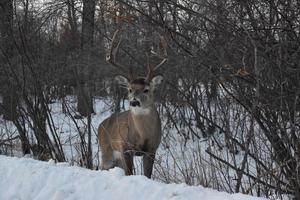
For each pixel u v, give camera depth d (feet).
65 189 29.55
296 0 35.96
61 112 73.41
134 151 42.60
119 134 43.39
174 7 43.06
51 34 61.21
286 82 34.09
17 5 58.90
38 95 54.08
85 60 59.57
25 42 55.72
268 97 35.14
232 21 37.47
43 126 54.39
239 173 37.04
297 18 36.58
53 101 70.69
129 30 54.03
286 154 34.58
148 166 42.04
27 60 54.19
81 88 55.52
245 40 36.55
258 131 41.42
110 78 64.59
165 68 50.03
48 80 57.06
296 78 35.17
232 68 36.17
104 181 29.96
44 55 58.34
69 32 63.46
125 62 57.52
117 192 28.68
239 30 36.60
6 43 56.70
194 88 53.98
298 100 34.94
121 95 71.05
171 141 59.21
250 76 36.22
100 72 60.49
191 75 51.44
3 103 58.54
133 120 42.22
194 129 62.64
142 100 41.45
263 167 36.65
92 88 65.77
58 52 61.00
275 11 36.29
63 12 61.00
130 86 42.19
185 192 27.66
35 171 32.50
